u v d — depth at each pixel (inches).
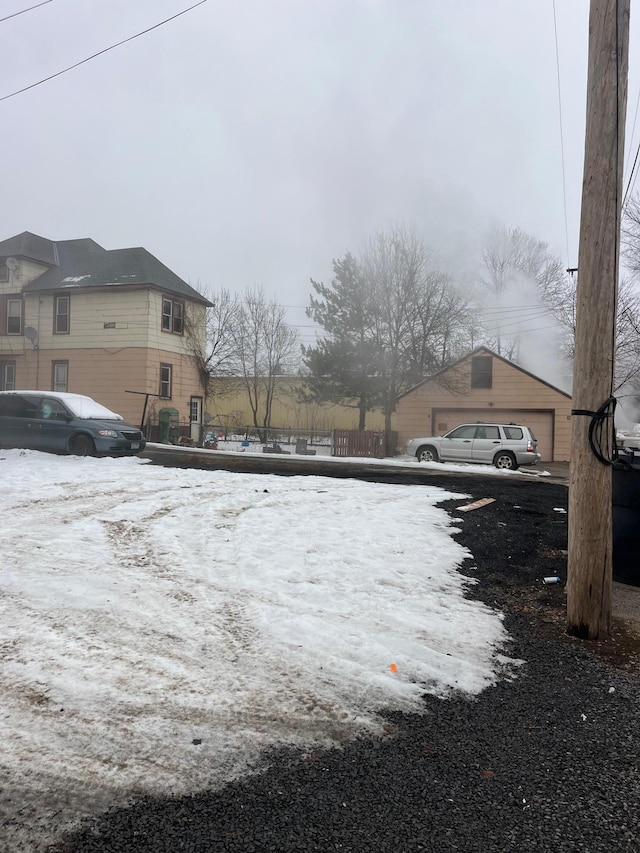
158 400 971.3
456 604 202.5
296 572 220.2
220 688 134.6
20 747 109.1
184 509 323.3
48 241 1114.1
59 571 205.6
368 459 780.0
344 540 270.5
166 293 994.7
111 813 94.6
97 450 561.6
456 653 163.0
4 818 91.8
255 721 123.1
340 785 105.4
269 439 1159.6
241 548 248.2
